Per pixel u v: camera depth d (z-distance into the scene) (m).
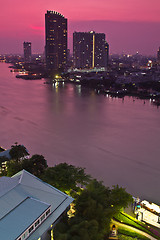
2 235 43.31
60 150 136.12
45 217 51.28
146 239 56.22
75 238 45.72
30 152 132.50
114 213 57.22
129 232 57.91
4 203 50.06
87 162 120.69
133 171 111.69
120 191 64.44
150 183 101.25
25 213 49.00
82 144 146.12
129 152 134.38
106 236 53.38
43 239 49.34
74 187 71.25
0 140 151.12
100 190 61.44
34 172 80.44
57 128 180.12
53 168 73.56
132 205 73.69
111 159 124.75
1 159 94.50
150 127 187.12
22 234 44.44
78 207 56.25
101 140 154.25
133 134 168.12
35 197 55.12
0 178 59.00
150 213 69.56
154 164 119.44
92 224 48.88
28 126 183.75
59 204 55.78
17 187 55.72
